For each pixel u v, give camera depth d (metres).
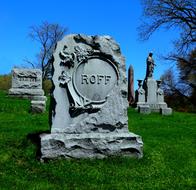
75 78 11.16
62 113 10.95
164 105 28.20
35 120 16.59
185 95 52.88
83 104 11.04
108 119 11.19
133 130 15.87
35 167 9.88
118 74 11.48
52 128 10.84
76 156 10.51
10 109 20.75
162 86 53.09
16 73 28.53
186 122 21.25
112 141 10.83
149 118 21.56
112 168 10.04
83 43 11.37
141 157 10.99
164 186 9.02
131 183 9.06
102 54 11.37
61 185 8.73
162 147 12.64
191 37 42.50
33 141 11.55
